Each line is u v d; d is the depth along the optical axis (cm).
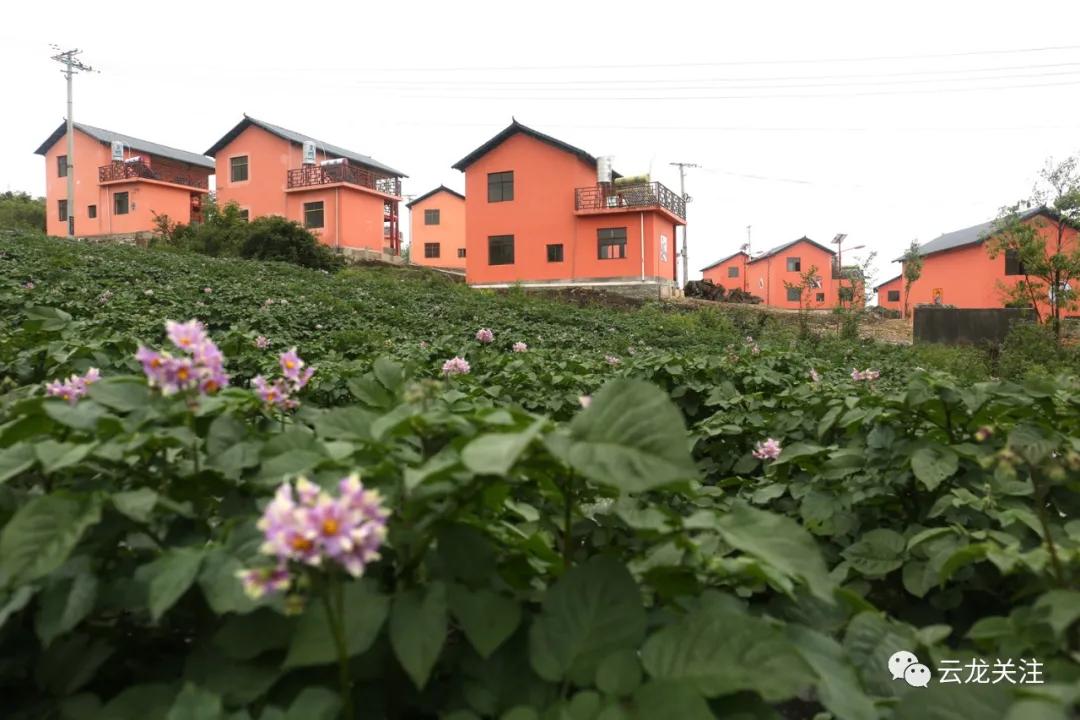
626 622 152
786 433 448
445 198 5059
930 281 3566
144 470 199
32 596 164
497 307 1931
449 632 189
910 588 251
